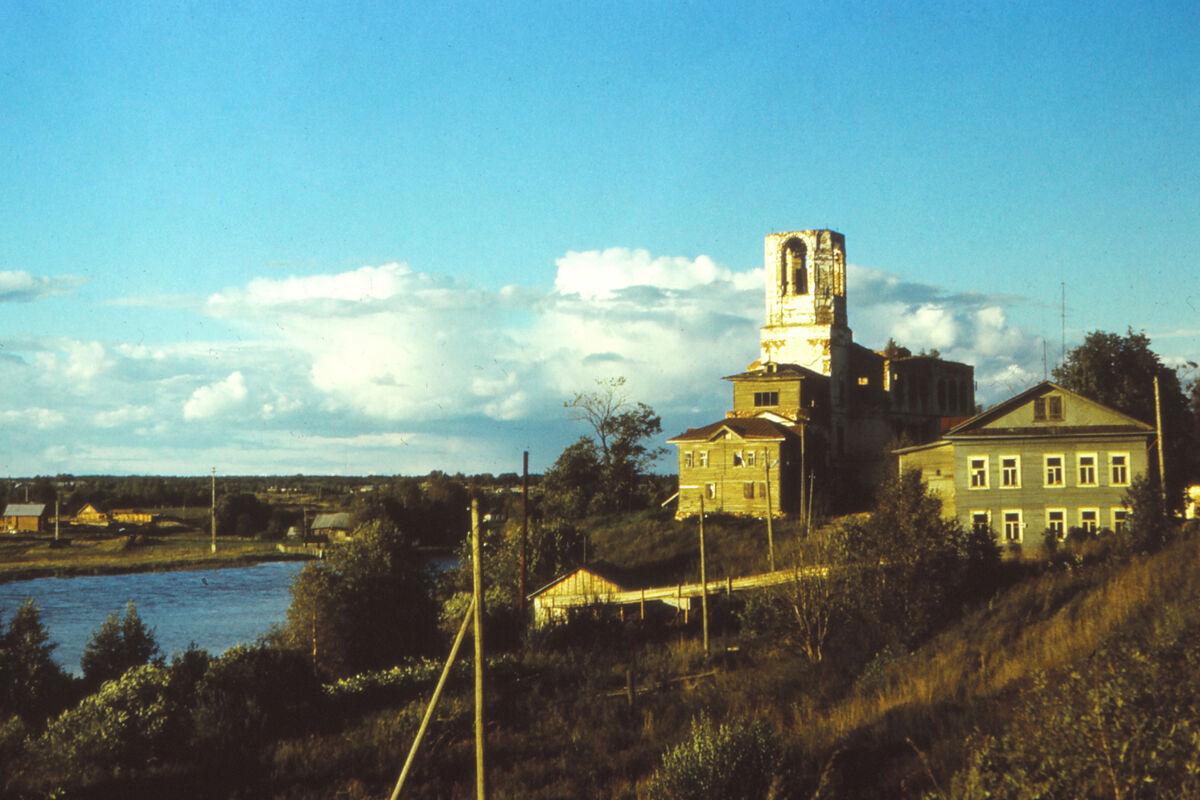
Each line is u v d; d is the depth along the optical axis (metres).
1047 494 55.12
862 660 35.66
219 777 27.06
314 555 131.00
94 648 44.06
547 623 47.09
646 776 24.75
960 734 21.34
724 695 32.72
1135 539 43.84
